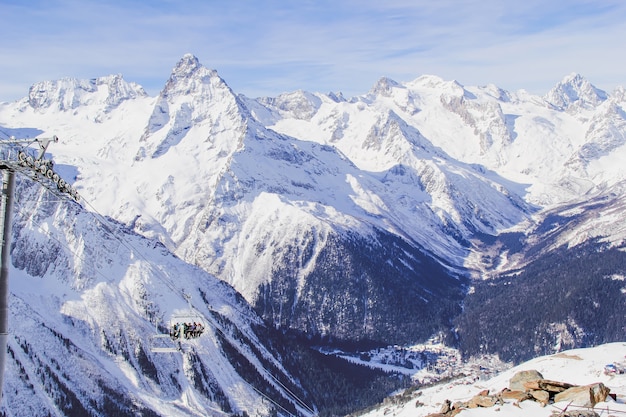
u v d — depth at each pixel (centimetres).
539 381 8256
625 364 17675
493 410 7794
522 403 7962
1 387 5234
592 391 7788
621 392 9475
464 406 8438
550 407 7731
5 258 5422
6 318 5331
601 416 7294
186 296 12031
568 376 17925
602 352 19375
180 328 10200
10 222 5522
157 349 10256
